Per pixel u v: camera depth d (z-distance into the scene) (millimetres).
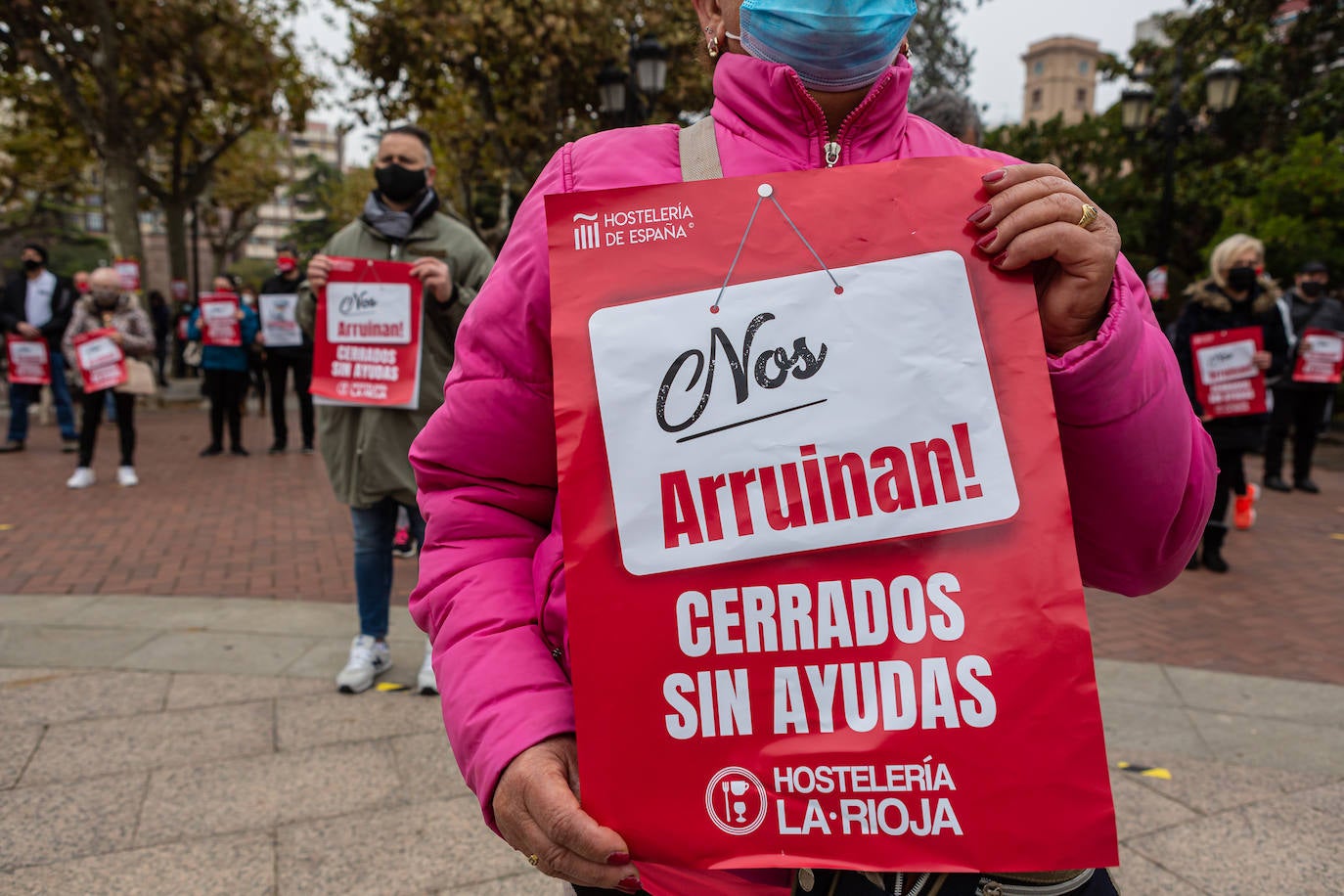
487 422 988
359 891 2209
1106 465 901
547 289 953
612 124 11586
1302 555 6094
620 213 889
